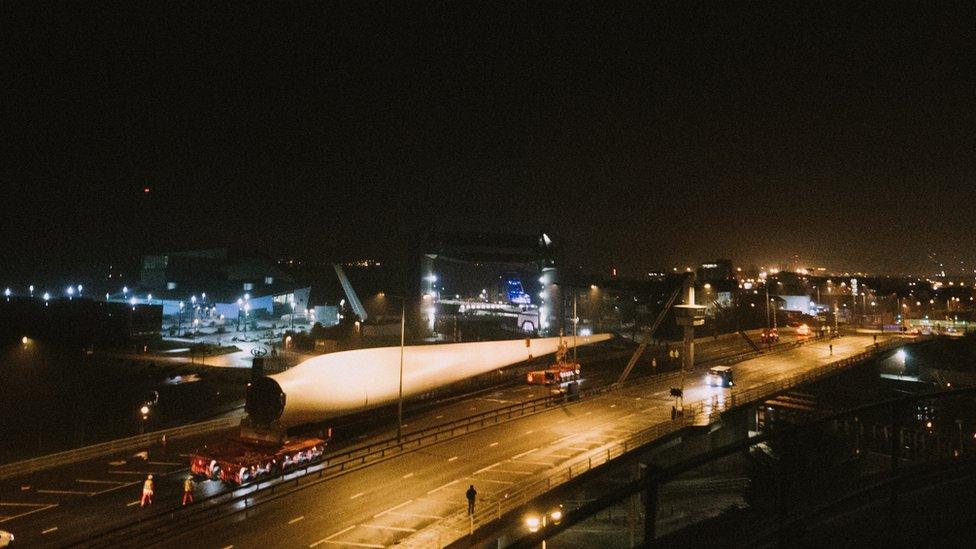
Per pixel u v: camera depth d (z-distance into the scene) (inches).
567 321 4685.0
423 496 1185.4
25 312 3659.0
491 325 5280.5
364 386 1738.4
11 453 1804.9
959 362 3828.7
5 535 957.2
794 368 2891.2
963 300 7509.8
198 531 1011.9
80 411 2314.2
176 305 5078.7
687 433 1742.1
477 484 1257.4
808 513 236.2
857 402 2753.4
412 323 4461.1
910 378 3639.3
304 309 5502.0
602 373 2942.9
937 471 298.7
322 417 1635.1
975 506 257.9
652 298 5064.0
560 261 4628.4
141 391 2608.3
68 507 1156.5
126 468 1419.8
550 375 2549.2
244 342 4190.5
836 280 7716.5
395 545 946.7
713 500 1891.0
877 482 270.2
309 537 986.7
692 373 2783.0
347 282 5753.0
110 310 3949.3
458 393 2383.1
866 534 236.1
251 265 5792.3
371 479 1300.4
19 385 2640.3
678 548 238.4
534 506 1146.7
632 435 1574.8
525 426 1788.9
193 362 3272.6
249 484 1144.8
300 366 1643.7
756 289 6072.8
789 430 228.5
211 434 1752.0
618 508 1898.4
